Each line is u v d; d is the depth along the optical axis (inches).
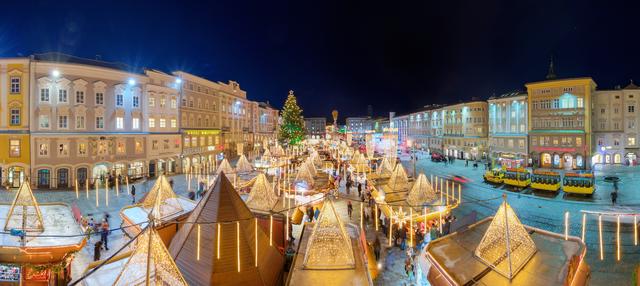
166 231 582.2
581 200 1239.5
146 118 1761.8
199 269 449.1
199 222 466.3
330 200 500.4
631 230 883.4
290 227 775.1
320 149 3425.2
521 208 1144.2
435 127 3440.0
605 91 2206.0
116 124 1628.9
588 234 858.8
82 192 1364.4
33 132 1414.9
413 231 799.1
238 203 513.7
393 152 1673.2
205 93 2315.5
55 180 1448.1
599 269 647.8
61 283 530.3
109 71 1594.5
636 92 2167.8
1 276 502.9
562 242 487.2
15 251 496.7
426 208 864.9
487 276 399.2
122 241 776.9
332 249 472.4
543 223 968.9
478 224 551.2
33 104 1421.0
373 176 1277.1
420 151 3700.8
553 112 2206.0
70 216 636.7
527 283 385.1
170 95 1923.0
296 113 2849.4
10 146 1412.4
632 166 2119.8
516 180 1494.8
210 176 1327.5
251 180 1200.8
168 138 1898.4
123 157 1649.9
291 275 446.6
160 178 749.9
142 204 748.6
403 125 4421.8
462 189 1518.2
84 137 1510.8
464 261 431.5
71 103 1488.7
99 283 434.6
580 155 2108.8
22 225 544.4
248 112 3294.8
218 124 2518.5
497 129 2549.2
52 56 1542.8
